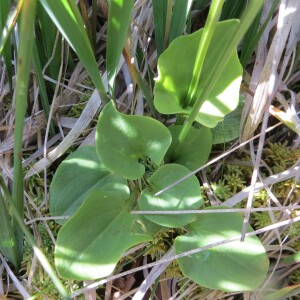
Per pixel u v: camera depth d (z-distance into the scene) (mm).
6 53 105
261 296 105
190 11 114
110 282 106
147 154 98
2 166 112
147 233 97
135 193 101
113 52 90
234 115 114
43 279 105
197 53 91
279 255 101
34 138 119
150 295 106
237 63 93
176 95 99
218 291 105
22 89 72
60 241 86
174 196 97
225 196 111
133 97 113
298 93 116
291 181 113
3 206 89
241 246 94
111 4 83
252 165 116
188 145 108
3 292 105
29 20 62
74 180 100
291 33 107
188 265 93
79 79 121
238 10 113
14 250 101
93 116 109
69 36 81
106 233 90
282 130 122
